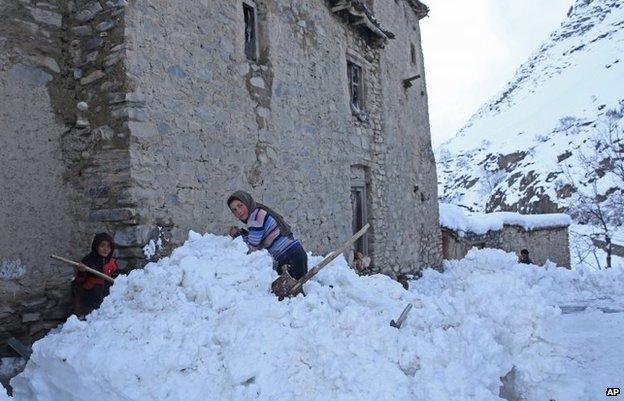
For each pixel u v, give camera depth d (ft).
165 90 17.75
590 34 418.51
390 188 35.76
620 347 15.33
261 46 23.62
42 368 10.05
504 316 12.64
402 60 40.27
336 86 29.37
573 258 94.84
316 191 26.55
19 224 15.79
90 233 16.83
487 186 255.70
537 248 68.39
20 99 16.07
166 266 13.07
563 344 12.62
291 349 10.09
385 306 12.69
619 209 100.17
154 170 17.10
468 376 10.14
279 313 10.87
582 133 236.43
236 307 10.84
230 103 20.83
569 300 26.71
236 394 9.30
